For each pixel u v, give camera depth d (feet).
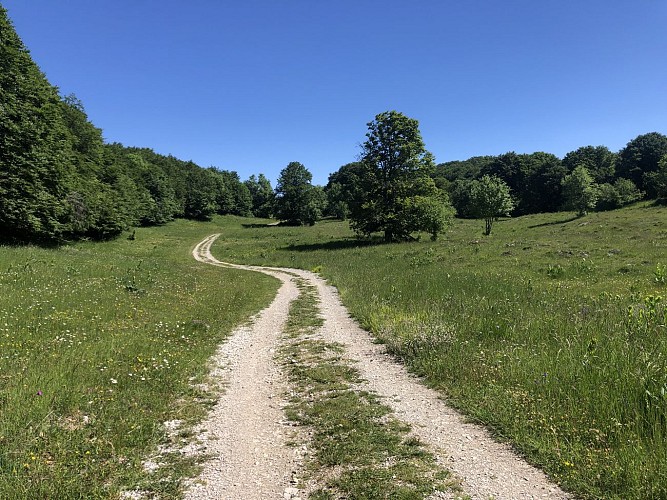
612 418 15.66
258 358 30.68
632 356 20.97
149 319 37.50
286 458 15.83
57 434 15.89
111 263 73.26
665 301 36.17
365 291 55.93
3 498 11.89
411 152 157.28
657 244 76.23
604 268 60.59
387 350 30.68
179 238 223.30
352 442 16.74
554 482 13.16
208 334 36.52
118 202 187.21
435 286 51.78
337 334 37.09
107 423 17.48
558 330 28.35
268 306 53.06
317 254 132.87
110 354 25.93
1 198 87.86
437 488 13.12
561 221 167.53
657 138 291.99
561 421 16.55
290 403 21.75
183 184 345.92
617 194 219.82
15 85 94.79
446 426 17.89
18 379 19.67
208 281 72.18
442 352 27.14
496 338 29.17
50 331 29.17
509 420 17.46
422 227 150.30
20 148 92.38
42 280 47.06
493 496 12.55
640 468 12.59
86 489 13.06
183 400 21.72
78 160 147.74
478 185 155.33
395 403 20.86
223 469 15.06
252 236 239.50
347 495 13.09
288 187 318.86
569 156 332.60
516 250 87.25
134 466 14.87
